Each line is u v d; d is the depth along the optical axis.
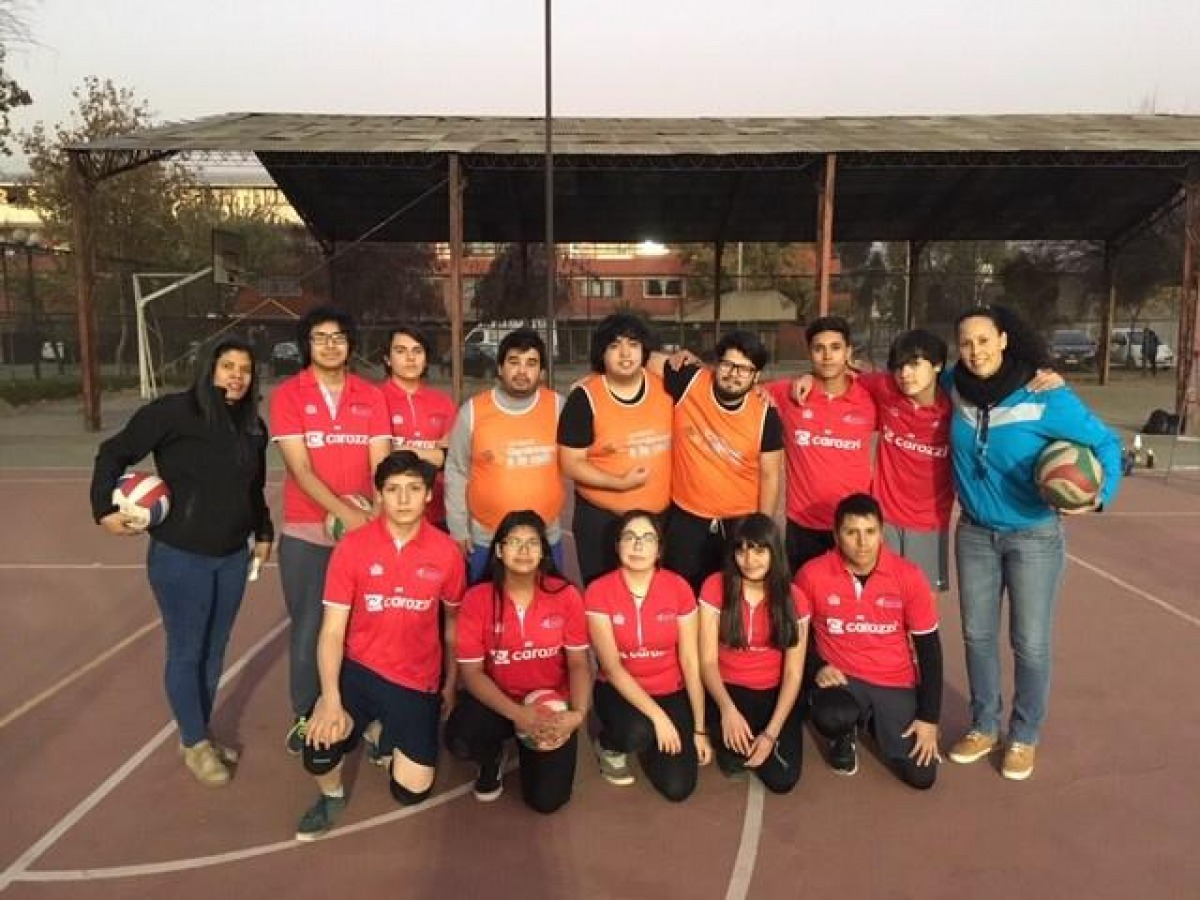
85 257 18.14
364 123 20.70
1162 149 17.19
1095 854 3.58
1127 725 4.76
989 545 4.22
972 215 27.77
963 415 4.13
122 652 5.85
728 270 49.97
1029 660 4.14
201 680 4.17
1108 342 30.48
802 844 3.65
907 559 4.63
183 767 4.30
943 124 21.12
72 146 17.03
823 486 4.75
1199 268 17.89
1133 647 5.94
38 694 5.17
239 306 34.56
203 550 4.00
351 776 4.23
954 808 3.94
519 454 4.39
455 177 17.67
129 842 3.66
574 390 4.53
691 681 4.14
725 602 4.15
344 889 3.35
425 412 5.04
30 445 16.22
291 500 4.30
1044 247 38.53
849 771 4.23
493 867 3.49
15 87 27.55
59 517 10.22
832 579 4.18
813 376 4.86
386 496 3.68
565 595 3.99
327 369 4.25
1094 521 9.85
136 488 3.88
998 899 3.30
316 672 4.30
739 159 19.09
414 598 3.76
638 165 19.08
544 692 4.00
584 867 3.49
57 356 28.50
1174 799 4.02
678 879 3.42
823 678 4.18
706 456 4.47
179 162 29.91
